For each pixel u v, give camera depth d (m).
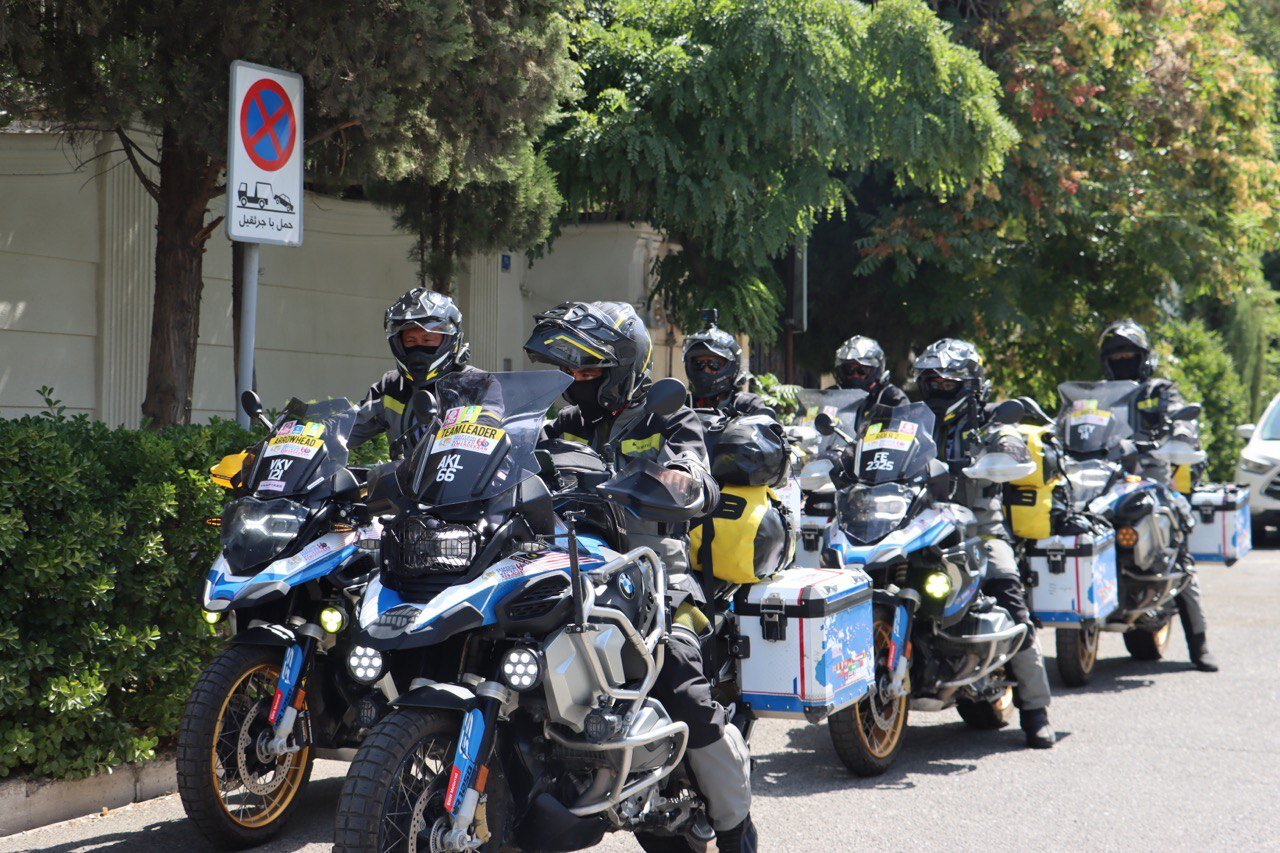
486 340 16.44
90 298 11.79
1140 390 10.84
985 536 8.16
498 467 4.48
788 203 13.64
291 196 7.75
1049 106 18.48
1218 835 6.17
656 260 15.69
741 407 8.39
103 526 6.27
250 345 7.81
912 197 19.27
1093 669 10.52
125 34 8.04
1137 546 9.83
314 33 8.23
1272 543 21.58
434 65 8.52
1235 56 21.14
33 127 10.93
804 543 8.09
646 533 5.06
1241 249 21.69
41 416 6.66
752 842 5.11
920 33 14.06
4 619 6.03
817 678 6.09
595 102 13.59
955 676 7.57
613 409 5.02
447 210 11.64
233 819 5.76
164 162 9.07
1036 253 20.45
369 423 6.52
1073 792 6.94
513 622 4.28
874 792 6.96
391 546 4.42
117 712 6.62
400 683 4.39
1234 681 10.22
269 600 5.64
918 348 21.23
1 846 5.87
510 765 4.41
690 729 4.81
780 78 12.95
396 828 4.07
